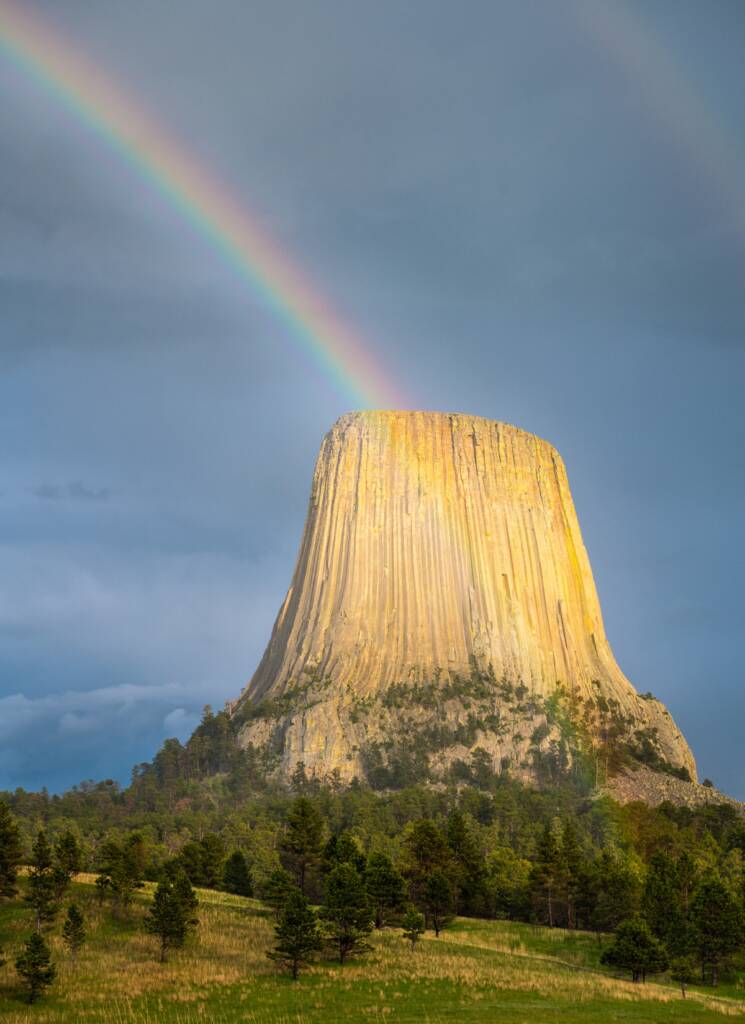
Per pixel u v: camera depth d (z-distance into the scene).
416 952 122.88
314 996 100.56
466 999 100.94
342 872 123.56
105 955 113.94
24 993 99.12
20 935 118.50
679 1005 104.44
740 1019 99.44
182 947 119.12
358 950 119.25
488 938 138.12
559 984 109.62
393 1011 95.25
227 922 132.50
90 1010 94.25
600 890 152.12
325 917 119.19
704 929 125.38
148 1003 96.81
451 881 156.88
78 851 138.38
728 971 129.12
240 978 107.69
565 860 157.00
